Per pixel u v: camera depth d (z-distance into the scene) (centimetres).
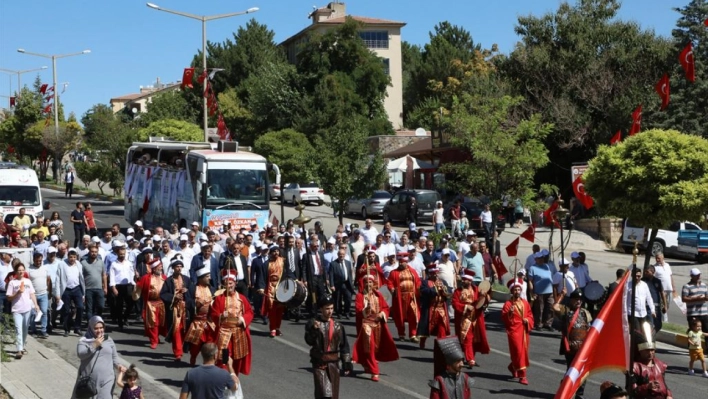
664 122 3625
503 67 4281
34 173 3350
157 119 7275
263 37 8869
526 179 2356
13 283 1484
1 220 2616
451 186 2486
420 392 1274
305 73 6988
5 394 1215
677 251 3195
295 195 5028
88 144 6819
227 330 1282
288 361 1497
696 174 1233
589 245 3469
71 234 3575
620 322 773
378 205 4303
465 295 1473
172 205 3102
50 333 1745
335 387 1099
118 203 5234
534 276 1858
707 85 3669
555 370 1443
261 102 7012
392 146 5728
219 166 2822
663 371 962
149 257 1652
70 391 1242
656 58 3981
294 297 1551
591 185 1316
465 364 1471
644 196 1254
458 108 2480
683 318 2061
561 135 4066
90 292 1734
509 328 1345
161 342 1675
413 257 1898
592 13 4234
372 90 7000
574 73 4094
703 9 3797
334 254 2017
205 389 913
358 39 7081
